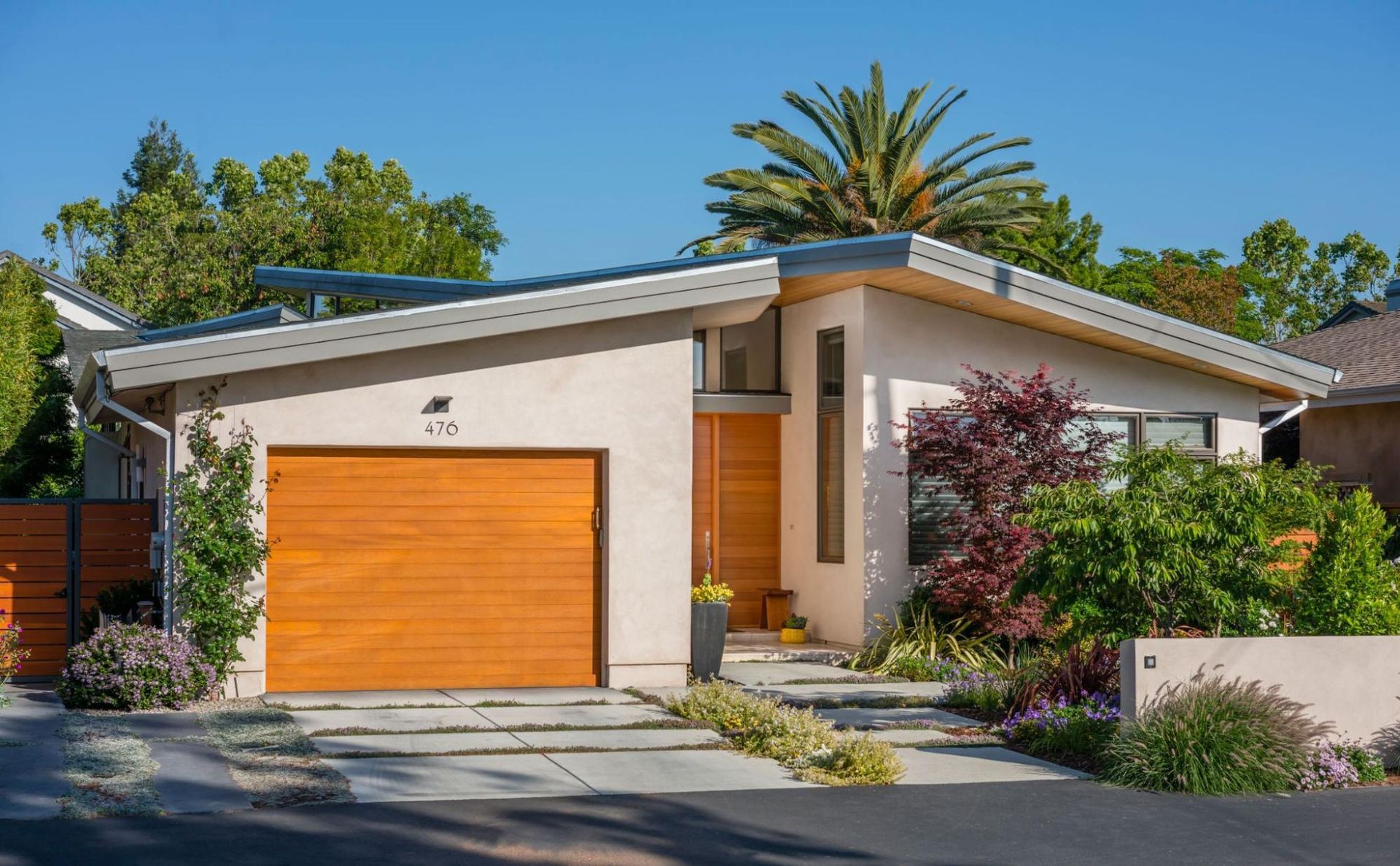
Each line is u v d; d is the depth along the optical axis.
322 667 13.50
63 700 12.77
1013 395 16.47
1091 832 8.42
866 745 10.15
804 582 18.33
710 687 12.72
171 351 12.48
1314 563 12.51
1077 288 16.72
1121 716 10.55
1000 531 16.00
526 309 13.57
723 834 8.16
